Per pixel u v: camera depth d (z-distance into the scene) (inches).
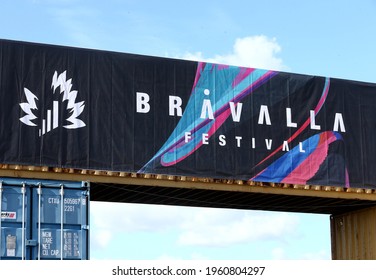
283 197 847.1
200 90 796.0
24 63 729.6
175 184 770.8
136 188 784.9
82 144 737.6
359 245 907.4
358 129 864.9
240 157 798.5
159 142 768.3
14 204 665.6
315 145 837.8
